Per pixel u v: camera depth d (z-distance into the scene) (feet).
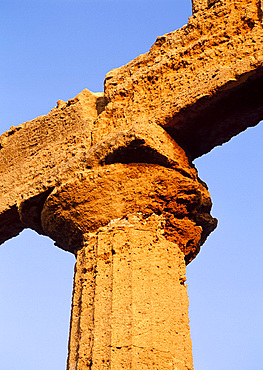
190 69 61.26
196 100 58.80
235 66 57.82
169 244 59.57
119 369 53.16
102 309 56.24
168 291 56.90
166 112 60.44
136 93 63.62
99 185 60.90
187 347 55.21
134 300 55.77
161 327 55.06
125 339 54.24
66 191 61.87
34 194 64.59
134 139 59.36
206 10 63.52
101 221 60.85
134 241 58.59
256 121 60.85
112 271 57.52
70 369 55.52
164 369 53.31
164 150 60.03
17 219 69.31
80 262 60.54
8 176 69.67
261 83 57.62
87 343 55.52
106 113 64.59
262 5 60.08
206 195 63.87
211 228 65.67
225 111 59.41
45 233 67.26
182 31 64.08
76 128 66.44
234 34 60.59
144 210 60.13
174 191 60.34
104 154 61.16
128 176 60.49
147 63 65.16
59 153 66.08
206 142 62.54
